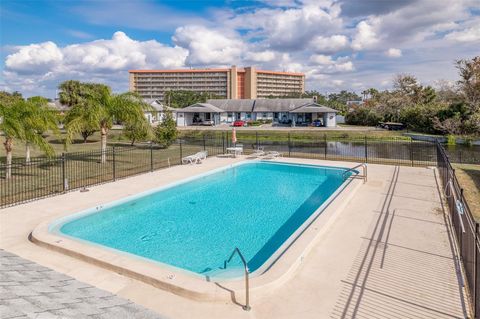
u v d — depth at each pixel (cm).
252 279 667
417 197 1333
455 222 923
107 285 678
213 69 13750
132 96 2203
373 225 1027
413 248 854
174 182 1606
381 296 638
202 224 1155
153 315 516
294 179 1842
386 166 2027
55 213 1124
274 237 1042
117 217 1223
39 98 1831
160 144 3066
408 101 6019
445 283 682
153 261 782
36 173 1802
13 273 586
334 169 2028
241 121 5831
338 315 582
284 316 581
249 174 1975
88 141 3812
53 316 424
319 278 708
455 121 4019
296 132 4631
